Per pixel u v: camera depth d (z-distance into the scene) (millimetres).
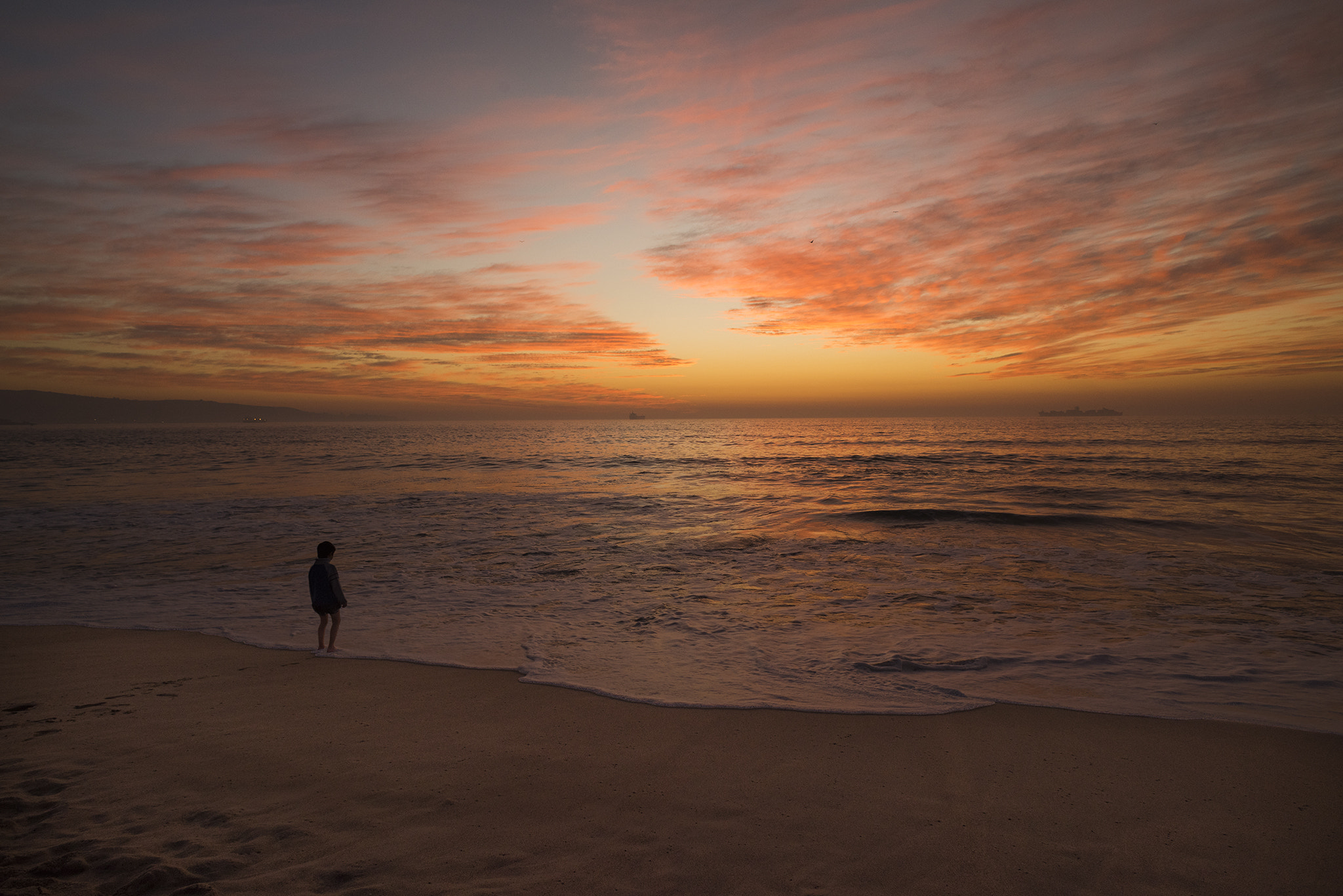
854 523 17125
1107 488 25203
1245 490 24188
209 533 15539
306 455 56688
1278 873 3111
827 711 5262
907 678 6121
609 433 143000
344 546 13898
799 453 55031
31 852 3182
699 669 6398
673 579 10875
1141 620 8289
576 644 7270
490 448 71750
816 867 3133
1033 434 94750
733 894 2910
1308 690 5762
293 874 3020
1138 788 3992
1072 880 3051
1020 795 3895
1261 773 4180
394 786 3965
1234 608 8898
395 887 2930
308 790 3908
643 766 4281
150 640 7438
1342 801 3814
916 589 10164
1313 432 94250
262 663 6590
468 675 6184
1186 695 5641
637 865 3141
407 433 145375
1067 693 5723
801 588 10203
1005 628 7953
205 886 2896
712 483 28984
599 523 17281
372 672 6293
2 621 8297
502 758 4391
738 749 4559
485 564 12094
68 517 18109
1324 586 10141
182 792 3867
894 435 101000
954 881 3031
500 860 3164
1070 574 11188
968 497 22703
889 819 3604
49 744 4594
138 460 49125
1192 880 3061
